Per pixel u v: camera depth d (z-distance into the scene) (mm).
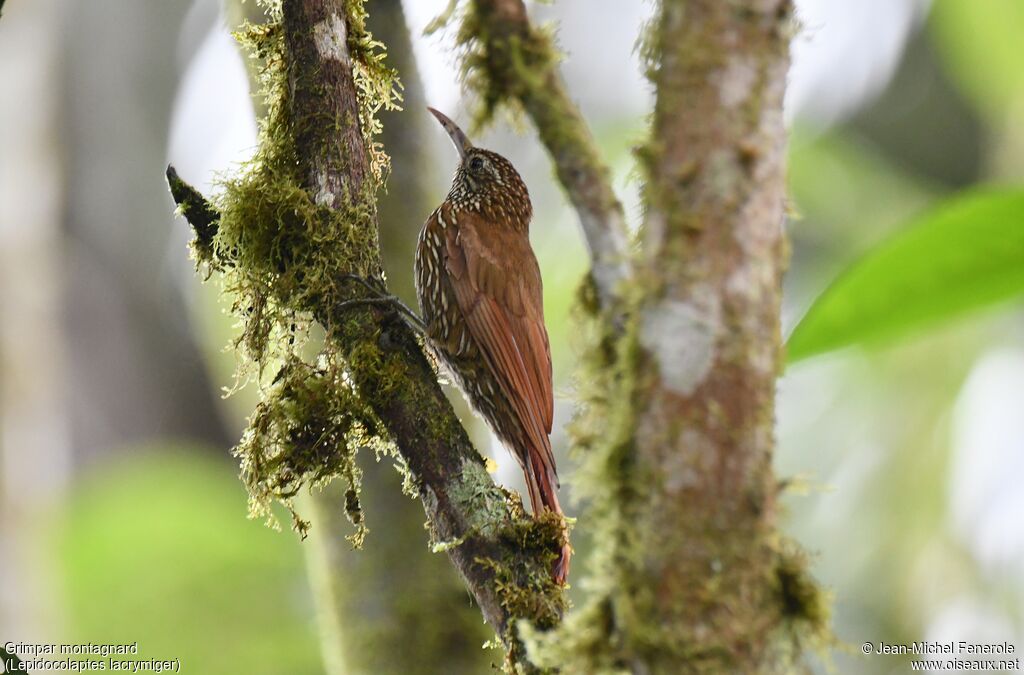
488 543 5703
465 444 6125
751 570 3969
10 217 14344
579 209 4578
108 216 17516
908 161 17312
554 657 4332
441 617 8148
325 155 6629
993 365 12203
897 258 3879
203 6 18125
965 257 3873
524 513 6340
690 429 3992
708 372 4004
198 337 17438
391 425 6230
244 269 6844
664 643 3934
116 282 17359
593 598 4238
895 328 4039
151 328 17297
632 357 4137
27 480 13555
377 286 6660
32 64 14914
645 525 4020
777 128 4129
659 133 4172
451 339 9156
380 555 8211
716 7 4117
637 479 4066
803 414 13094
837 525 12570
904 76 17406
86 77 17719
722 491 3965
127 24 17906
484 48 5000
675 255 4082
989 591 11945
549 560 5695
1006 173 12812
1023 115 11930
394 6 8750
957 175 17219
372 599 8203
